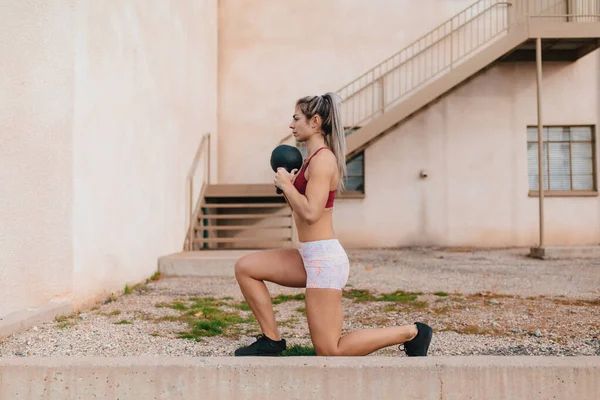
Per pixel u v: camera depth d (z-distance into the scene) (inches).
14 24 179.0
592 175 462.6
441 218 461.4
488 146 461.4
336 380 109.3
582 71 459.8
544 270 318.7
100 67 214.1
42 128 183.3
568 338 162.4
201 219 380.8
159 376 110.1
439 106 462.3
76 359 113.3
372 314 198.7
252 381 109.7
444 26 462.9
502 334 167.8
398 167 462.3
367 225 460.4
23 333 158.7
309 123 119.2
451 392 108.8
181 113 344.5
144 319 186.2
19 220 177.2
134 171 257.1
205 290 251.1
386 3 466.3
